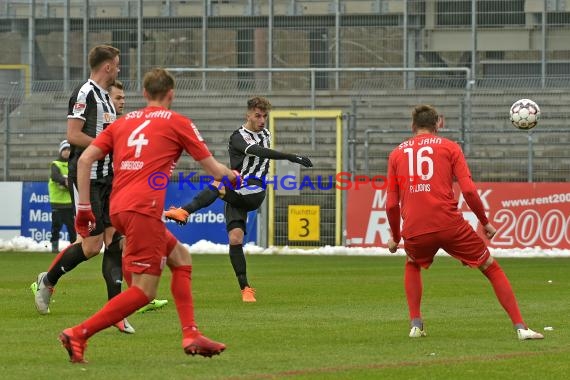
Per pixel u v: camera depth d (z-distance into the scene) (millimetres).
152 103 19953
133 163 19453
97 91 26453
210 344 19078
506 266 51969
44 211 66375
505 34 78125
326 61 80875
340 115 65750
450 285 39375
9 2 81812
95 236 26297
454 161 23688
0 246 65875
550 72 77562
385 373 18859
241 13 81438
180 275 19609
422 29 79500
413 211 23812
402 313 29422
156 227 19312
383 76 78688
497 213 62812
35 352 21328
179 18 81500
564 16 77312
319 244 65625
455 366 19719
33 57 81688
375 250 63844
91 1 82125
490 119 72938
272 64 81250
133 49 81750
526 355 21172
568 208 62156
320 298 34156
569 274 46156
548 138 72125
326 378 18250
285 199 66000
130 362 20031
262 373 18734
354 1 80688
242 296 33625
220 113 76750
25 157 75125
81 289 37000
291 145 71812
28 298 33469
